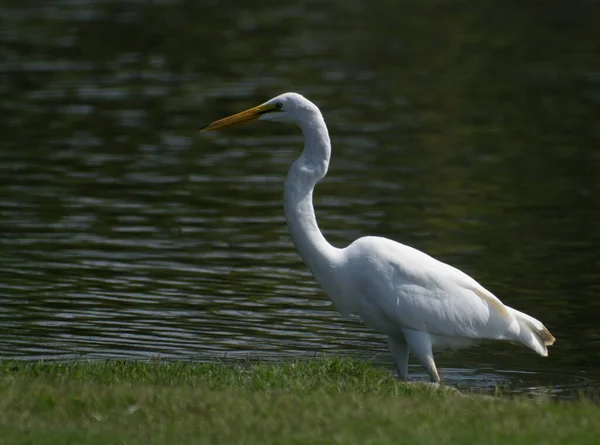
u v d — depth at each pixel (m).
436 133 24.23
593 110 26.42
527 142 23.52
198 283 14.67
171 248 16.27
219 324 13.07
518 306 13.80
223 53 32.66
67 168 20.94
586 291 14.38
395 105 26.83
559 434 7.38
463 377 11.34
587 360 11.93
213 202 18.86
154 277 14.89
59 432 7.17
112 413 7.77
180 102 26.53
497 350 12.39
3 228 17.09
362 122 25.06
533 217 18.05
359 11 41.16
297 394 8.48
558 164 21.62
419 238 16.77
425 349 10.04
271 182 20.20
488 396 9.16
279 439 7.09
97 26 36.38
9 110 25.69
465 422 7.66
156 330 12.80
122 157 21.88
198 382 9.13
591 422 7.75
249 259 15.82
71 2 41.03
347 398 8.38
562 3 42.78
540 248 16.31
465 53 33.50
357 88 28.48
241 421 7.54
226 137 23.98
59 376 9.22
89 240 16.58
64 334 12.59
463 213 18.23
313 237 10.34
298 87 28.23
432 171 21.12
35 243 16.36
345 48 33.84
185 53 32.50
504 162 21.83
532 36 36.28
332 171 21.05
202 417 7.66
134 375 9.55
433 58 32.75
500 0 43.78
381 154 22.36
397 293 9.99
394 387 9.25
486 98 27.78
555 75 30.45
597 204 18.83
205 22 37.88
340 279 10.25
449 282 10.13
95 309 13.54
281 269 15.39
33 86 28.05
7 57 31.36
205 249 16.27
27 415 7.63
